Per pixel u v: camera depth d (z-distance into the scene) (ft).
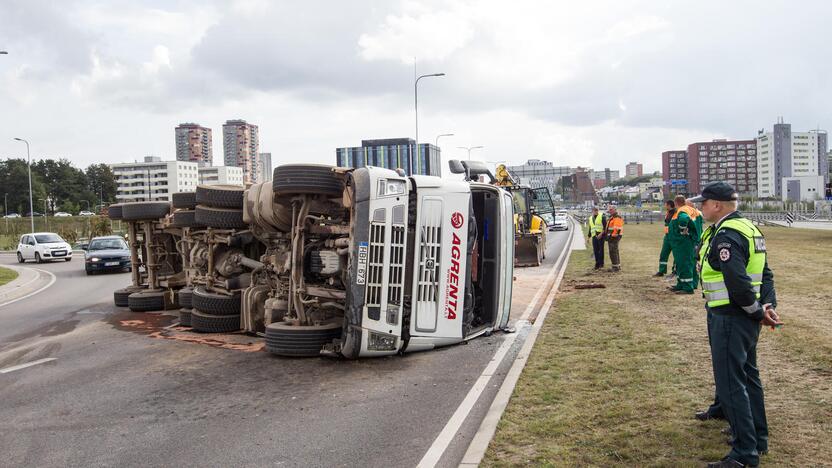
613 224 55.77
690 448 15.23
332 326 27.71
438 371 24.56
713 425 16.66
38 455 17.35
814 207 236.22
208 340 32.55
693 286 41.19
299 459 16.35
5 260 122.83
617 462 14.65
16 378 26.32
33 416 20.92
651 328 29.58
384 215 25.36
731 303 14.19
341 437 17.80
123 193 590.55
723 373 14.21
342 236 27.66
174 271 47.73
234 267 34.86
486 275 32.55
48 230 228.63
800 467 13.79
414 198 27.02
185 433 18.74
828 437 15.43
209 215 34.30
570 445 15.83
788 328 27.35
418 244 26.76
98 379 25.52
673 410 17.95
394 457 16.16
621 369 22.61
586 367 23.13
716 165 588.50
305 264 28.53
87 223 193.77
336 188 27.32
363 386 22.85
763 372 21.08
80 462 16.72
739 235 14.05
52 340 34.86
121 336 34.96
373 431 18.19
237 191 34.14
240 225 34.12
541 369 23.22
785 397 18.51
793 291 38.17
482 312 32.65
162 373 26.04
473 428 18.03
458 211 27.89
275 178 27.53
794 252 65.67
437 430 17.99
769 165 559.79
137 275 48.60
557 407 18.79
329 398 21.59
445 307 27.66
